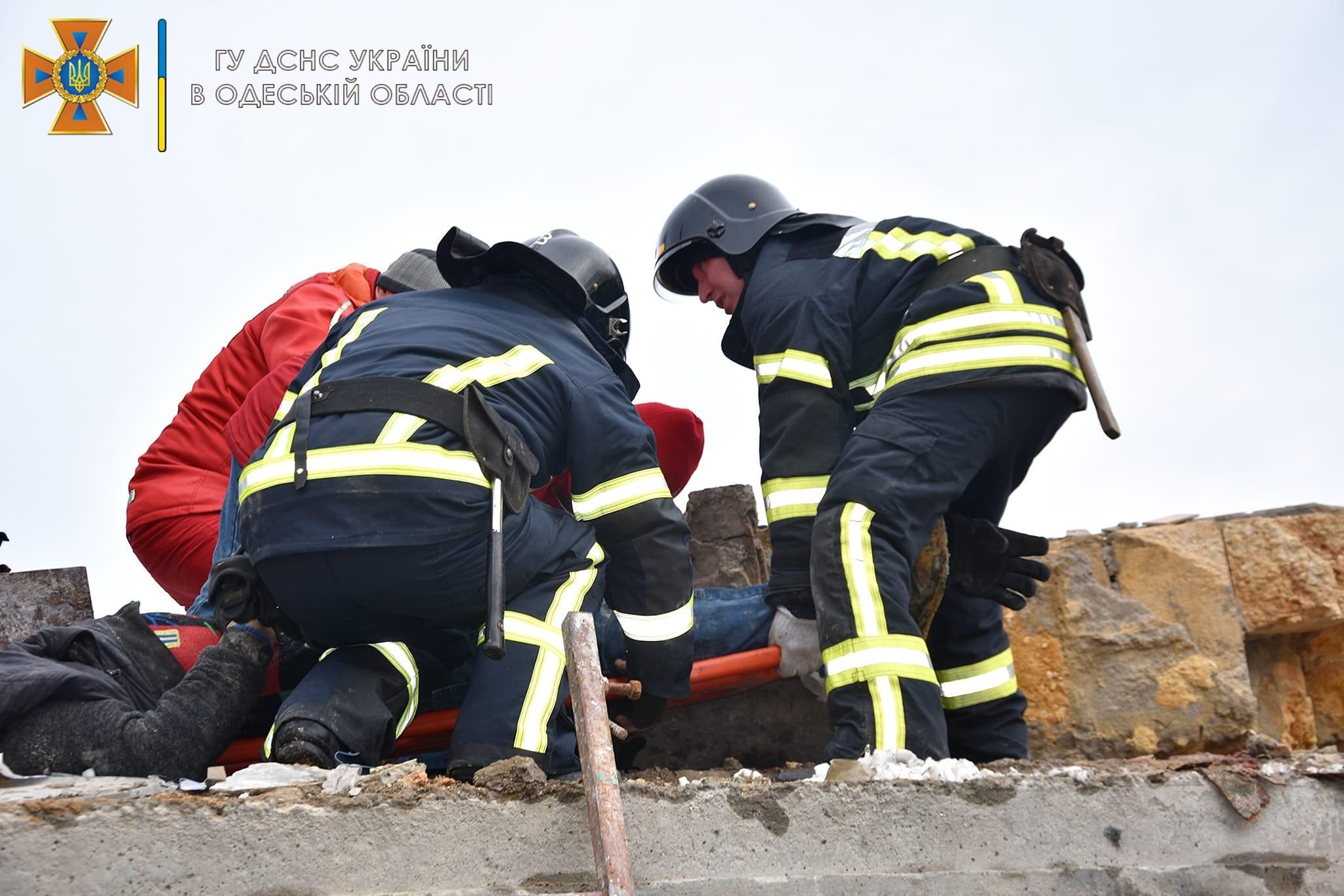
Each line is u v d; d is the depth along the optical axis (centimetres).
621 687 275
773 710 390
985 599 368
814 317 346
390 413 262
